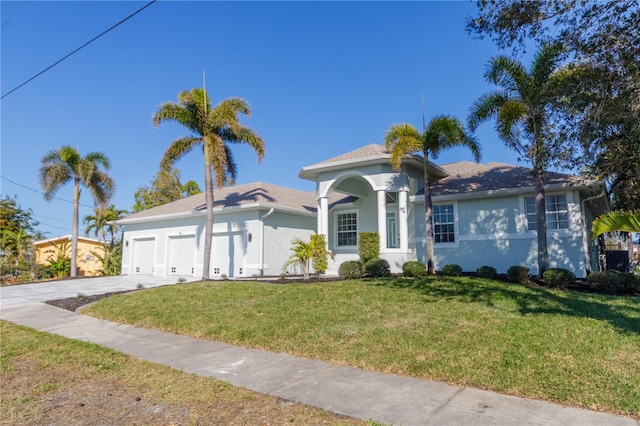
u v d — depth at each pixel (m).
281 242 20.89
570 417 4.03
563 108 10.13
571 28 8.59
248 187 24.09
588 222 17.12
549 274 12.36
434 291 10.71
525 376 5.05
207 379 5.54
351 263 15.12
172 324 9.12
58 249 32.25
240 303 10.48
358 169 16.91
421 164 17.14
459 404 4.41
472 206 16.08
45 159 25.08
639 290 11.11
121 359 6.69
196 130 17.22
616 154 9.83
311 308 9.44
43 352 7.28
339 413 4.26
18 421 4.35
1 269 26.66
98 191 26.41
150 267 24.91
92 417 4.42
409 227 17.41
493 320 7.58
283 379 5.45
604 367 5.19
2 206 33.62
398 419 4.06
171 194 41.34
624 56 8.03
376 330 7.38
